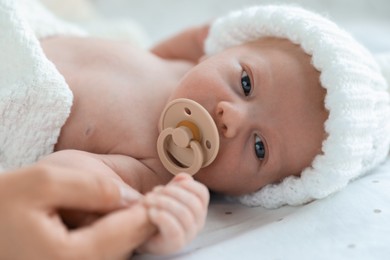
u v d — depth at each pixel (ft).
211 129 3.18
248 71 3.41
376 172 3.61
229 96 3.30
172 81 3.94
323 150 3.24
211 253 2.77
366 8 7.38
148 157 3.46
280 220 3.09
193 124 3.25
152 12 7.18
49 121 3.28
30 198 2.27
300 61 3.43
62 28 4.28
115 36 5.44
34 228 2.23
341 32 3.54
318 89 3.32
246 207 3.55
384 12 7.34
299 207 3.37
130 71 3.85
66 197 2.33
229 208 3.53
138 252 2.75
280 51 3.53
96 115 3.51
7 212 2.25
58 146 3.44
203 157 3.23
